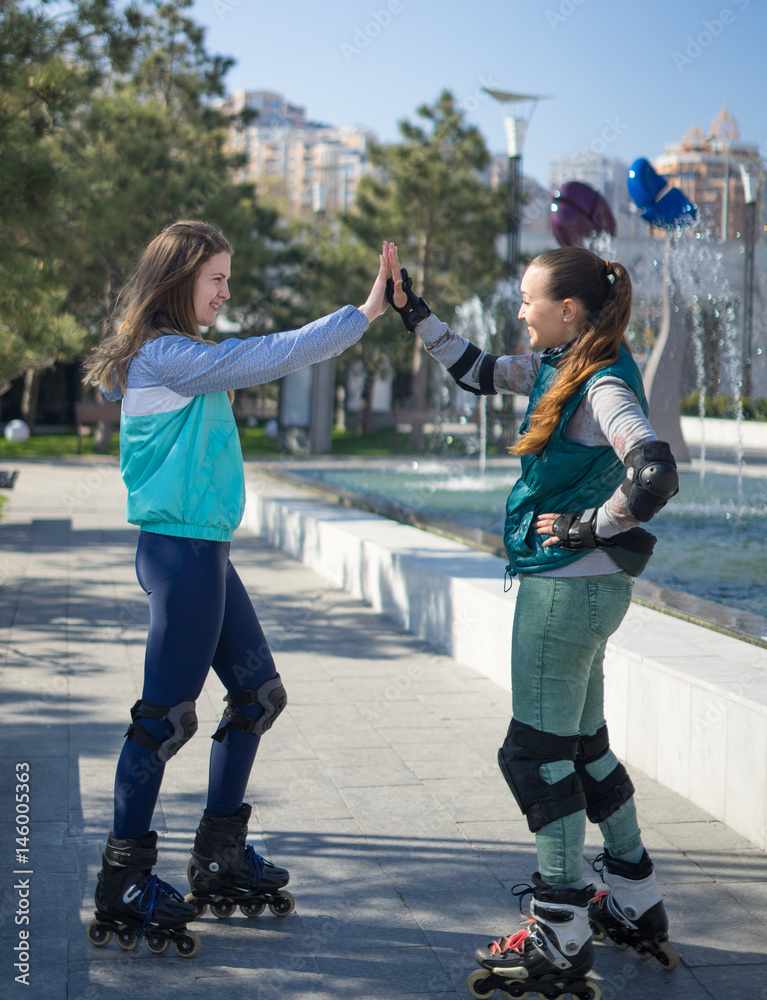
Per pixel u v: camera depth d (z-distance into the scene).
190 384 2.23
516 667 2.20
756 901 2.61
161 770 2.33
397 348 23.89
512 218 19.08
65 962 2.28
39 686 4.60
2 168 7.59
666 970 2.30
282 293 24.67
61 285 8.81
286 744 3.85
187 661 2.28
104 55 9.31
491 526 8.76
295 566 8.19
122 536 9.69
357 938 2.42
